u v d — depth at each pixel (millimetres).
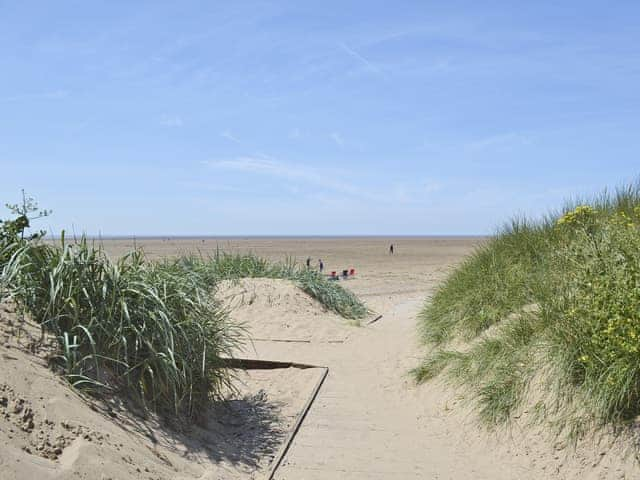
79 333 4949
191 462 4633
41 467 3258
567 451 4902
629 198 8961
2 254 5387
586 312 5578
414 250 66188
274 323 11031
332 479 4977
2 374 3945
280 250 64812
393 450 5652
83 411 4172
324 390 7539
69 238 6465
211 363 5914
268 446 5629
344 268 33000
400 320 12516
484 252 9578
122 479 3588
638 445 4512
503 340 6645
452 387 6855
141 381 5016
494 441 5547
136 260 6141
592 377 5094
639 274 5336
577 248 7012
